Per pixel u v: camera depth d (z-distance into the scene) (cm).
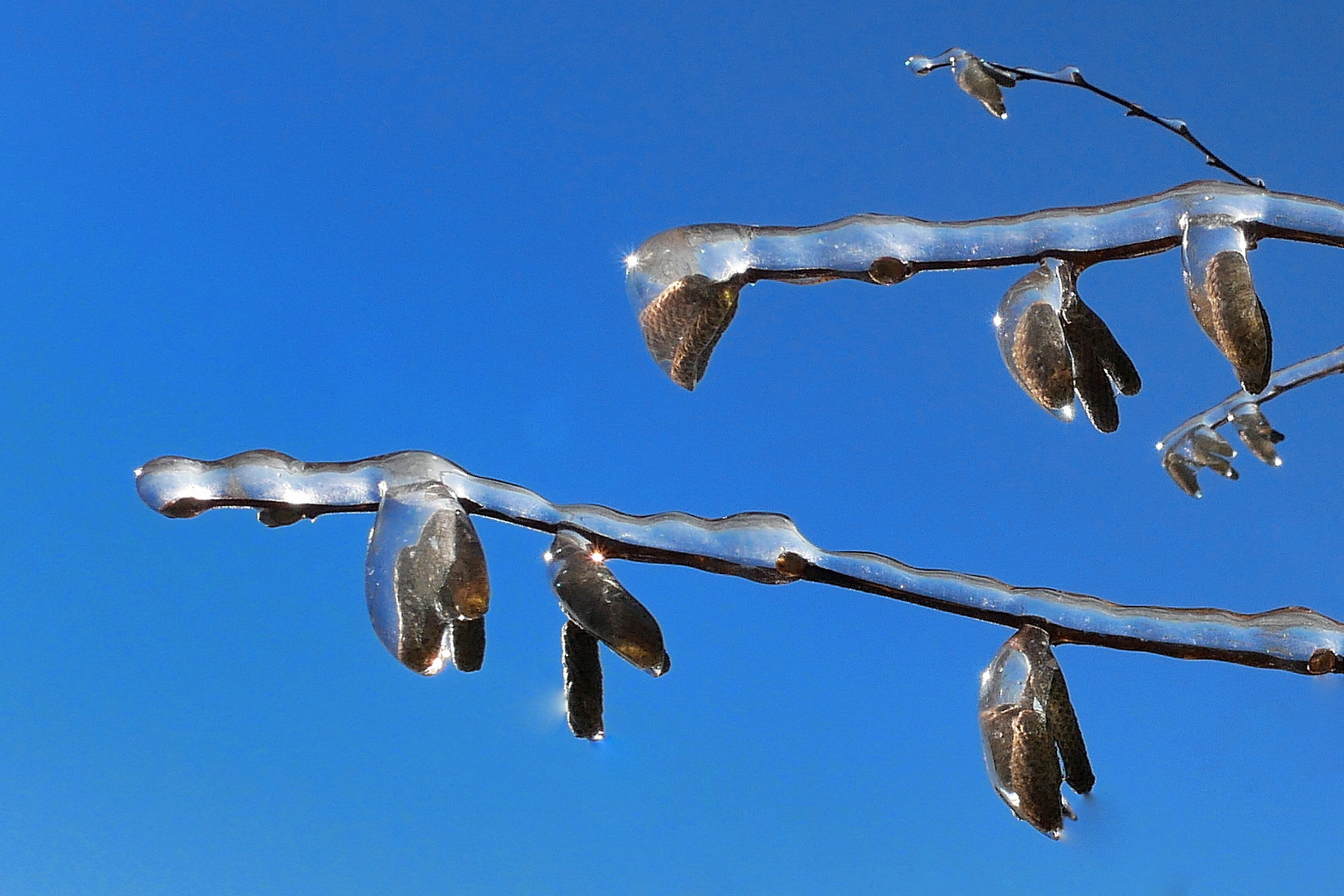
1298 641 74
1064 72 85
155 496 74
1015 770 71
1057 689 72
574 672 75
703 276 73
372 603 72
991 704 72
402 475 74
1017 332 74
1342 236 72
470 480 74
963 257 73
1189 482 90
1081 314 74
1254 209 73
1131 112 85
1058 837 71
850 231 73
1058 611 74
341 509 74
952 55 85
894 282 73
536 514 74
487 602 72
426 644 72
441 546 72
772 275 73
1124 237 73
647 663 72
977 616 74
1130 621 74
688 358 73
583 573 73
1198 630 74
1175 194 73
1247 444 89
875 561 74
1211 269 72
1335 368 88
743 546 74
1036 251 73
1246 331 72
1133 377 74
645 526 74
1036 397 73
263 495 74
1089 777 72
